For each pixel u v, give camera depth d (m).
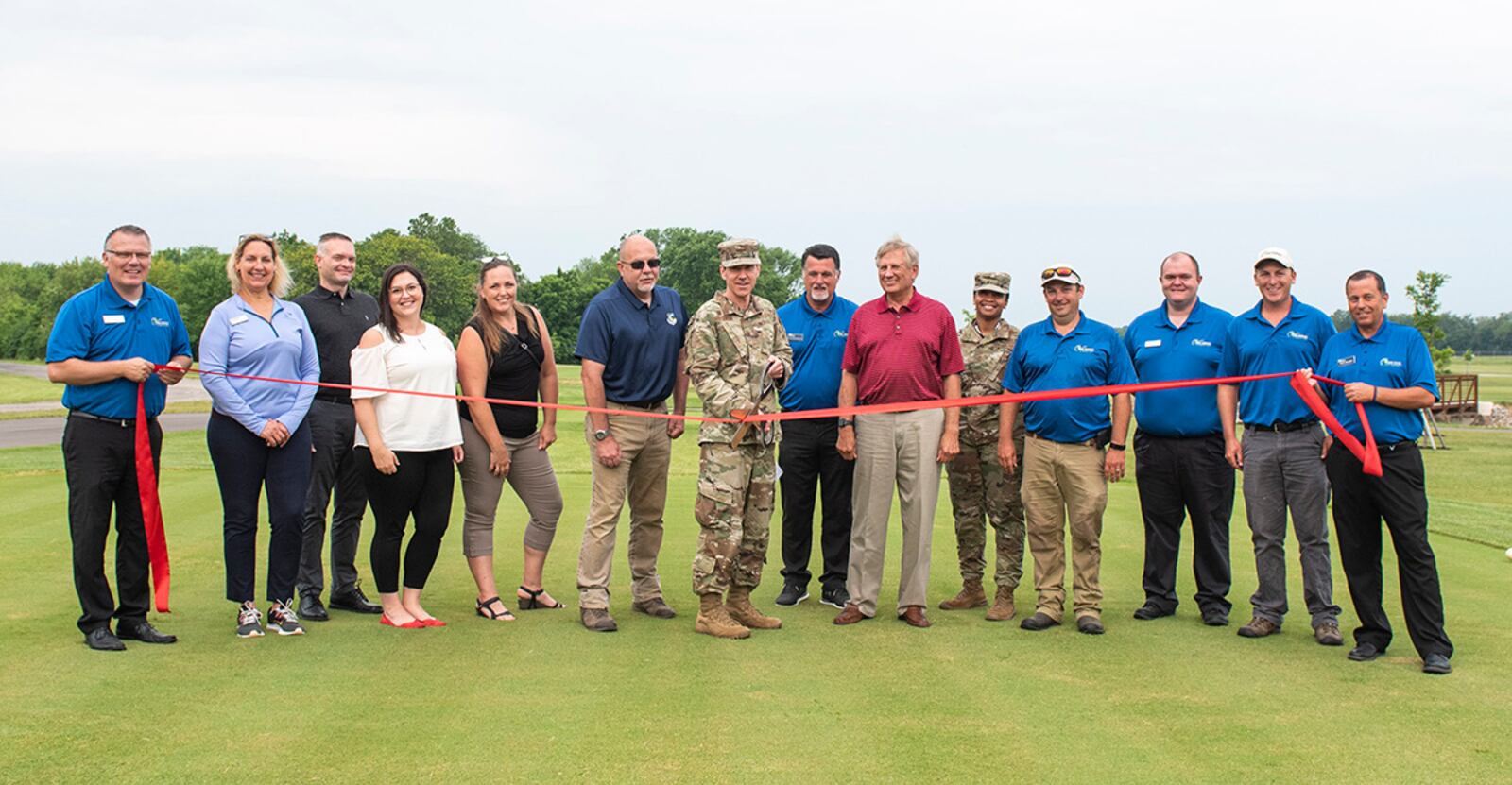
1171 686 5.04
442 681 4.94
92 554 5.43
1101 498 6.25
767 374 6.19
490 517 6.43
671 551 8.53
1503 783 3.85
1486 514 11.49
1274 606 6.20
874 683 5.04
